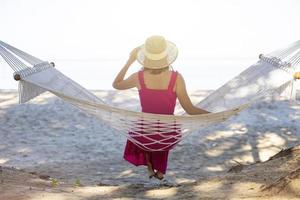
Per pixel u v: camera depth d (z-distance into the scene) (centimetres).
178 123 518
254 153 1220
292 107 1529
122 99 1642
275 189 572
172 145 527
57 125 1455
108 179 1009
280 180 583
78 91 616
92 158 1195
